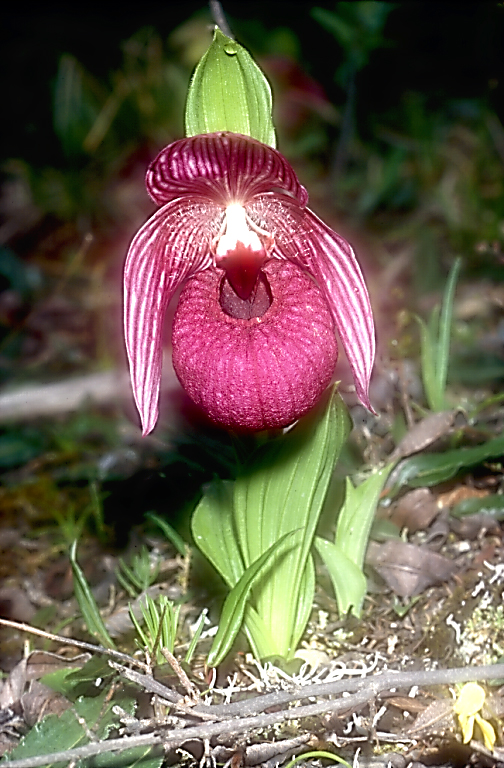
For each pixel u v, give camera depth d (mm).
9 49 1198
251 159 462
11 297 941
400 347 604
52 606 540
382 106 1105
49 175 1127
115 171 1147
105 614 533
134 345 474
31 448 657
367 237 989
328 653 497
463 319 751
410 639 497
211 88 460
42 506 602
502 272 822
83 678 472
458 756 459
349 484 504
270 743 453
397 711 470
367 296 472
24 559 570
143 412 475
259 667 478
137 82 1157
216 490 488
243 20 1169
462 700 446
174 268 483
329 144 1147
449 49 1063
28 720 479
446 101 1089
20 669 496
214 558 484
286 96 1137
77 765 448
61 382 736
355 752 461
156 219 475
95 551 567
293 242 481
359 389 475
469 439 579
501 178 939
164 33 1195
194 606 520
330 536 532
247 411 456
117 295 930
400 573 517
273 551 461
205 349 458
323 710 440
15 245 1063
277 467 469
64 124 1127
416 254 852
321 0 1082
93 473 615
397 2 942
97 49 1196
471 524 541
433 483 552
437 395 570
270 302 476
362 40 967
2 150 1189
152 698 458
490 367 661
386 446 589
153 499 584
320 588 521
